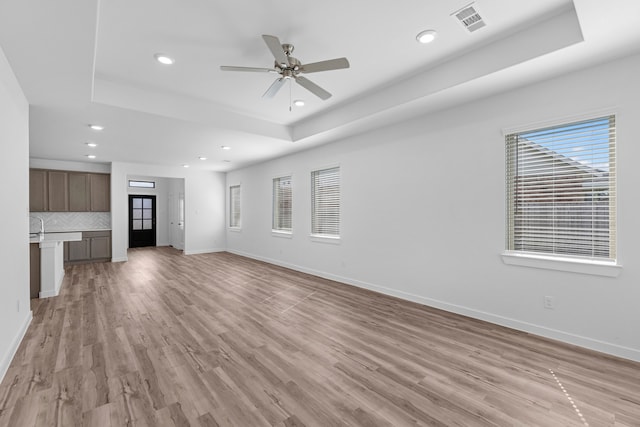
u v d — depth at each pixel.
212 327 3.14
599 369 2.29
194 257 7.88
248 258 7.71
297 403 1.90
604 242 2.59
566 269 2.72
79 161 6.98
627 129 2.42
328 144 5.24
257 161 7.10
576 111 2.64
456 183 3.49
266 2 2.12
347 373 2.26
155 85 3.48
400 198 4.09
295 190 6.11
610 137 2.54
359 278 4.74
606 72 2.50
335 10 2.22
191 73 3.20
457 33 2.52
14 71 2.53
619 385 2.09
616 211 2.48
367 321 3.31
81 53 2.27
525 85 2.92
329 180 5.36
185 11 2.21
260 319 3.38
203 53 2.81
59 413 1.79
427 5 2.17
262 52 2.80
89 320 3.31
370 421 1.75
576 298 2.68
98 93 3.27
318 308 3.75
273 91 2.91
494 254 3.19
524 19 2.35
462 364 2.38
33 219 6.58
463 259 3.44
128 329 3.07
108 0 2.07
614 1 1.79
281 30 2.46
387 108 3.57
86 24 1.92
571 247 2.76
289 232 6.36
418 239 3.89
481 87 2.97
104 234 7.12
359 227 4.71
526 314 2.98
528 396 1.97
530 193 2.99
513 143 3.09
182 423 1.71
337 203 5.20
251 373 2.25
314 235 5.60
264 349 2.65
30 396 1.95
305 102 4.04
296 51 2.79
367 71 3.19
